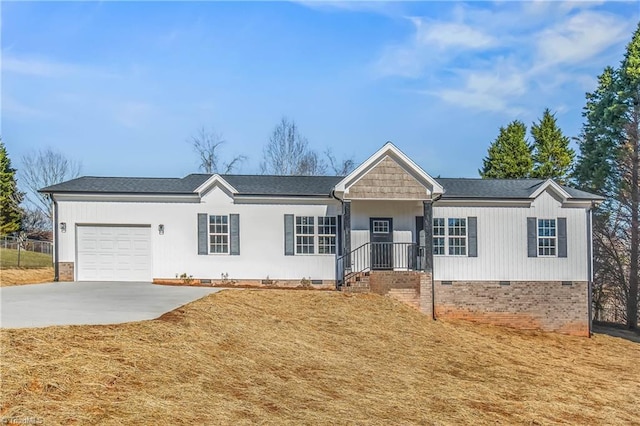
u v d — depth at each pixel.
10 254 35.78
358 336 15.25
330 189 23.09
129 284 21.22
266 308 16.56
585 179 37.59
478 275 22.12
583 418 10.33
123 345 10.03
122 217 22.17
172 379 8.88
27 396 7.22
